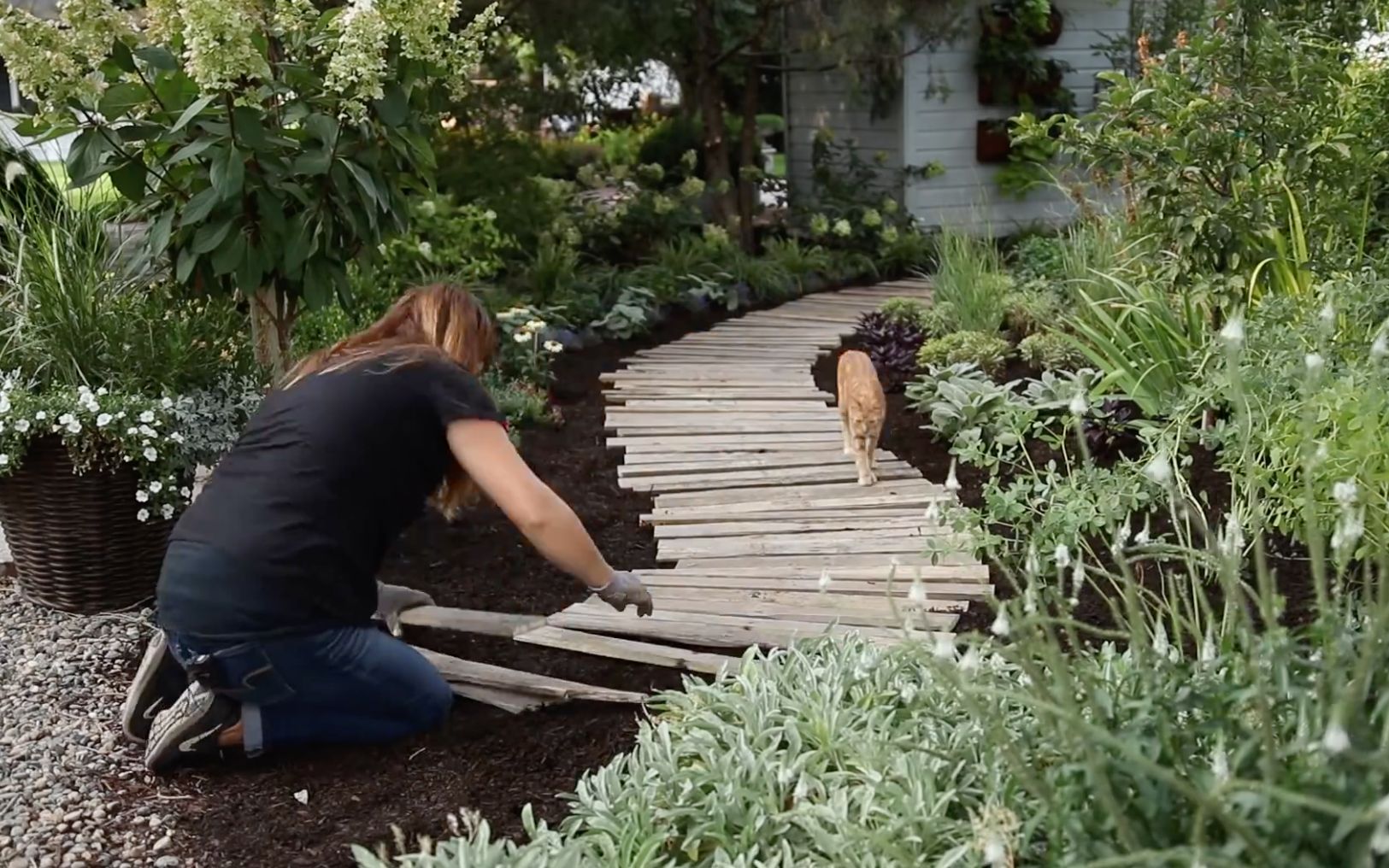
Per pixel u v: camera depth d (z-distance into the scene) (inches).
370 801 123.9
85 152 165.8
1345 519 80.1
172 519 169.5
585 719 139.9
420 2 172.4
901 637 153.9
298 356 220.4
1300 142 197.9
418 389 127.1
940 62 466.3
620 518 208.8
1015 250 402.9
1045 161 466.0
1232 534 101.3
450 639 161.0
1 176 217.6
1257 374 145.1
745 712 113.8
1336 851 69.7
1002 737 79.1
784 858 94.6
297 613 124.7
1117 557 96.9
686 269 386.9
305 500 124.6
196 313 192.1
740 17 423.2
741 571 181.6
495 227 358.9
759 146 498.3
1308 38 218.2
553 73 384.5
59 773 128.7
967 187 478.9
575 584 179.5
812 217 444.5
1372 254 208.2
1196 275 203.8
